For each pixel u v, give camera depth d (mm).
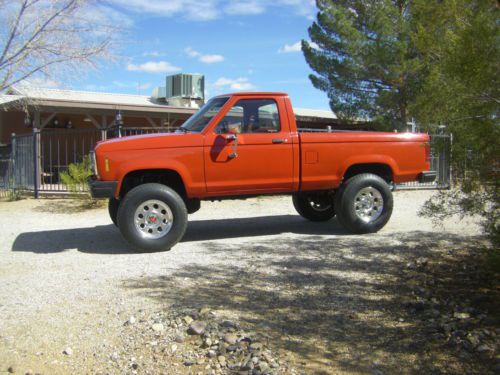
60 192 13391
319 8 19125
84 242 7863
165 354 3818
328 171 7613
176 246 7312
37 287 5383
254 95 7395
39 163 13594
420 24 5188
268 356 3713
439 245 6703
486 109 4305
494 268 4715
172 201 6895
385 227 8328
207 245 7305
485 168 4359
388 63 16672
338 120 22172
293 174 7492
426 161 8023
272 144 7367
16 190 14000
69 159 19156
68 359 3789
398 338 3986
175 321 4305
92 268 6129
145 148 6906
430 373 3488
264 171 7359
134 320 4363
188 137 7078
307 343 3928
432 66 5188
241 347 3840
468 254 6172
